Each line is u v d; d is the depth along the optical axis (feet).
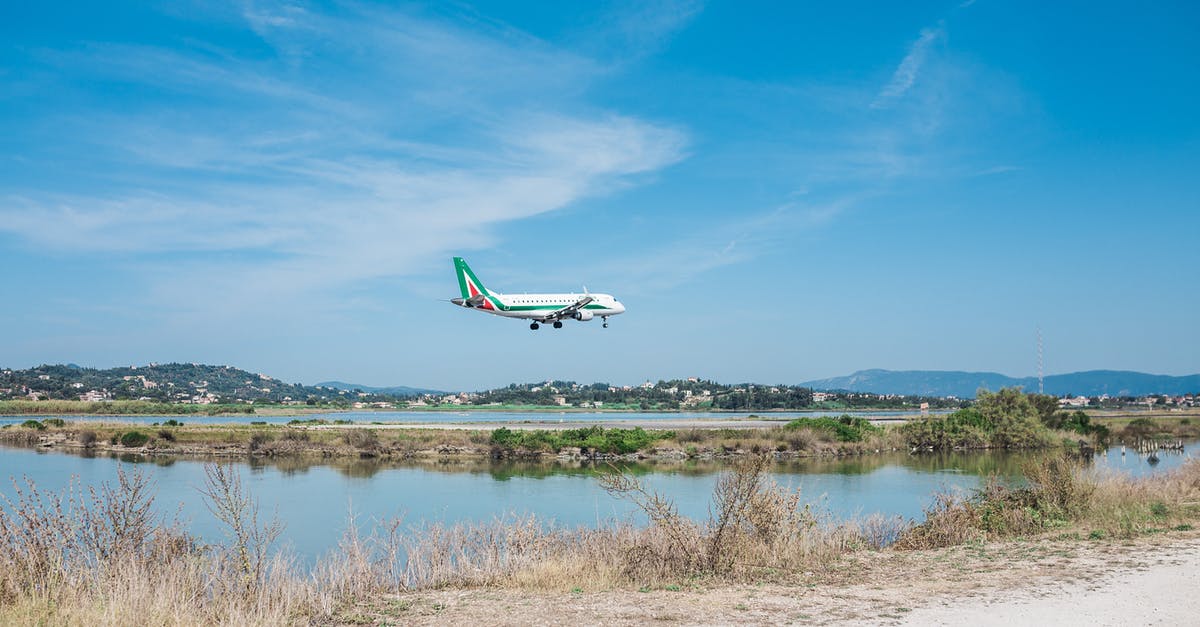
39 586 42.68
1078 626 34.96
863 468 172.76
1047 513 73.20
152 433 232.12
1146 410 521.65
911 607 40.37
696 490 132.46
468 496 126.93
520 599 46.88
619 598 45.52
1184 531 61.62
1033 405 243.81
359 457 198.70
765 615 39.70
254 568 48.29
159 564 46.88
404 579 56.49
